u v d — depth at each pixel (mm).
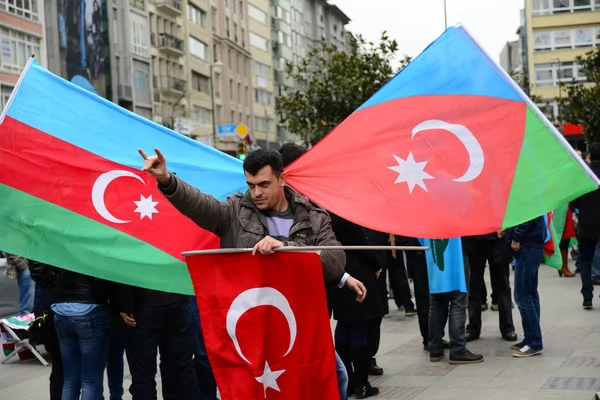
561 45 89812
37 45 43719
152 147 6234
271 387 4445
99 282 6203
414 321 12250
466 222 4836
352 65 28297
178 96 62406
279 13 92375
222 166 6418
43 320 6766
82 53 47719
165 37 60625
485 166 4887
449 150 4941
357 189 4945
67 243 5906
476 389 7660
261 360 4430
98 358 6227
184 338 6469
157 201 6020
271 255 4426
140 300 6215
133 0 54750
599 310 12219
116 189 6012
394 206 4902
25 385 9141
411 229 4852
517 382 7844
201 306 4484
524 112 4895
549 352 9211
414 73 5098
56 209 5918
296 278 4449
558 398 7152
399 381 8203
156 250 5969
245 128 29375
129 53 53031
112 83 50906
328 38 113125
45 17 44906
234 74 77938
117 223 5961
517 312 12461
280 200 4820
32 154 5926
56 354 6859
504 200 4832
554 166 4789
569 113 43906
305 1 104375
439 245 8711
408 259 9812
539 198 4781
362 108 5078
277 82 92500
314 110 28484
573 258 19953
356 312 7297
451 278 8734
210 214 4695
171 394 6664
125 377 9172
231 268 4453
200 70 68562
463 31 5086
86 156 6020
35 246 5887
